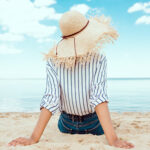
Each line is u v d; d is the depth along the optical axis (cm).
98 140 244
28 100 1295
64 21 226
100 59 227
